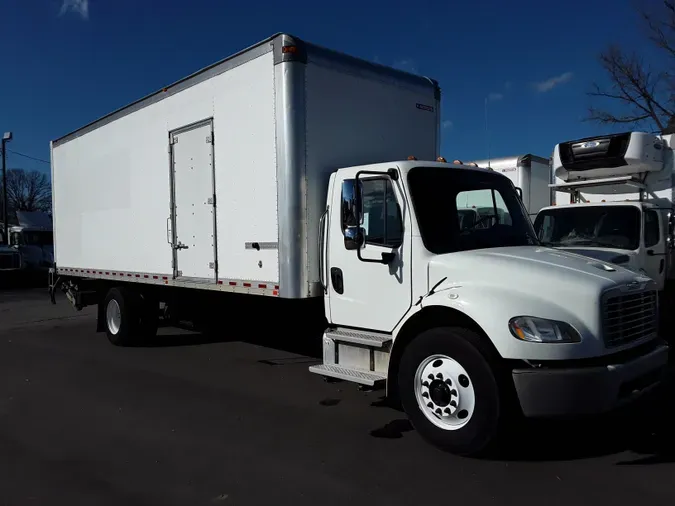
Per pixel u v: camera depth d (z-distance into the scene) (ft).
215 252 21.95
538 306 13.14
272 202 18.99
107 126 29.14
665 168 28.48
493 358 13.39
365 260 16.61
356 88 20.08
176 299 27.43
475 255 14.98
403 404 15.14
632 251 25.16
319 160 18.75
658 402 18.61
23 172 203.92
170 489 12.81
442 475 13.25
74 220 33.09
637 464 13.75
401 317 15.93
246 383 21.81
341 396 19.93
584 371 12.67
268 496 12.38
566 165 29.84
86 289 33.58
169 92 24.20
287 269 18.29
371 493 12.41
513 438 15.42
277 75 18.37
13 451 15.26
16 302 54.65
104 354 27.86
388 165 16.43
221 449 15.12
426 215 15.87
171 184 24.40
